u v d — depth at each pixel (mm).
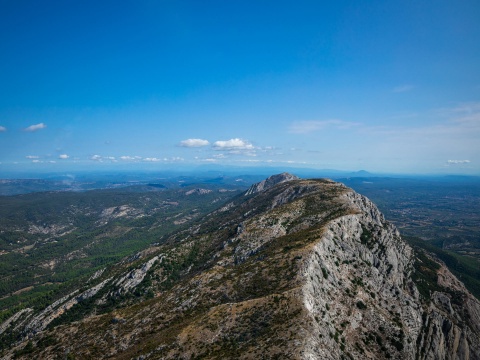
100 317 125000
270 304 84750
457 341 131375
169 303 117438
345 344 85062
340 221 141375
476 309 160000
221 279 119062
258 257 130000
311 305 84812
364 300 106875
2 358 114688
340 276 111250
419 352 105250
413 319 112438
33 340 119938
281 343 69312
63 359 103250
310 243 117750
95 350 101125
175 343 80562
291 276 100062
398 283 140250
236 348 72688
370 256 135750
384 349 93938
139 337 100250
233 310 86500
